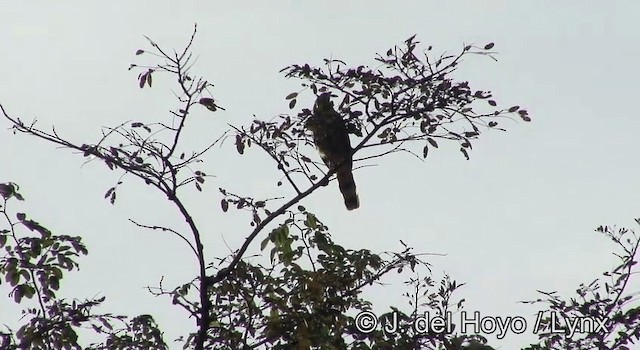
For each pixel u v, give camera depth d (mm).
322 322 11023
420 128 11453
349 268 11281
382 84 11281
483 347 10469
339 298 11211
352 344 11039
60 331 10859
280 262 11195
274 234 11203
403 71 11242
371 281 11398
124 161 11039
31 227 10984
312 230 11414
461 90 11180
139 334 11297
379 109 11461
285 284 11352
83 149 11000
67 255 10938
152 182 11109
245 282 11383
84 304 11055
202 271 11078
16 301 10766
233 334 11336
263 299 11383
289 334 11133
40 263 10859
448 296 11383
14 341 10836
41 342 10734
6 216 11000
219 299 11523
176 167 11094
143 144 11039
